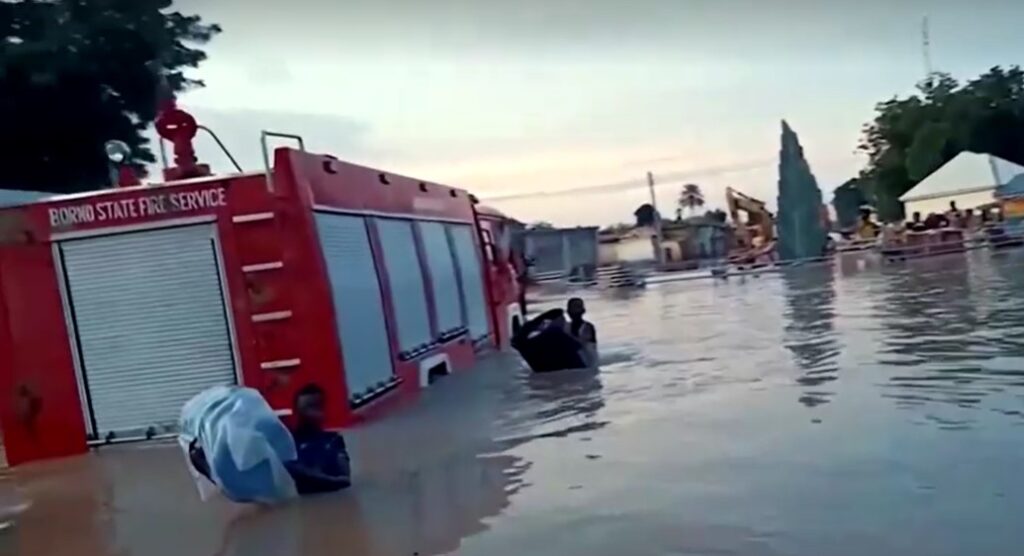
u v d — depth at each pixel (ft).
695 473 20.94
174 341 30.94
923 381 29.48
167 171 34.83
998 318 44.42
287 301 30.35
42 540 21.07
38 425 31.55
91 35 95.20
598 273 134.41
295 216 30.25
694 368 38.04
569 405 32.19
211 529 20.54
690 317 62.85
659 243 182.60
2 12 94.02
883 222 193.67
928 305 54.34
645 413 29.04
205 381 30.78
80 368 31.42
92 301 31.30
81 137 96.68
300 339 30.27
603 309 77.87
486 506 19.97
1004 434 21.85
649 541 16.61
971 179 155.02
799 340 43.57
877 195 207.31
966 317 46.06
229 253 30.58
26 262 31.50
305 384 30.19
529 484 21.52
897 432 22.90
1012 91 194.18
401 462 25.34
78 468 29.09
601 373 39.75
